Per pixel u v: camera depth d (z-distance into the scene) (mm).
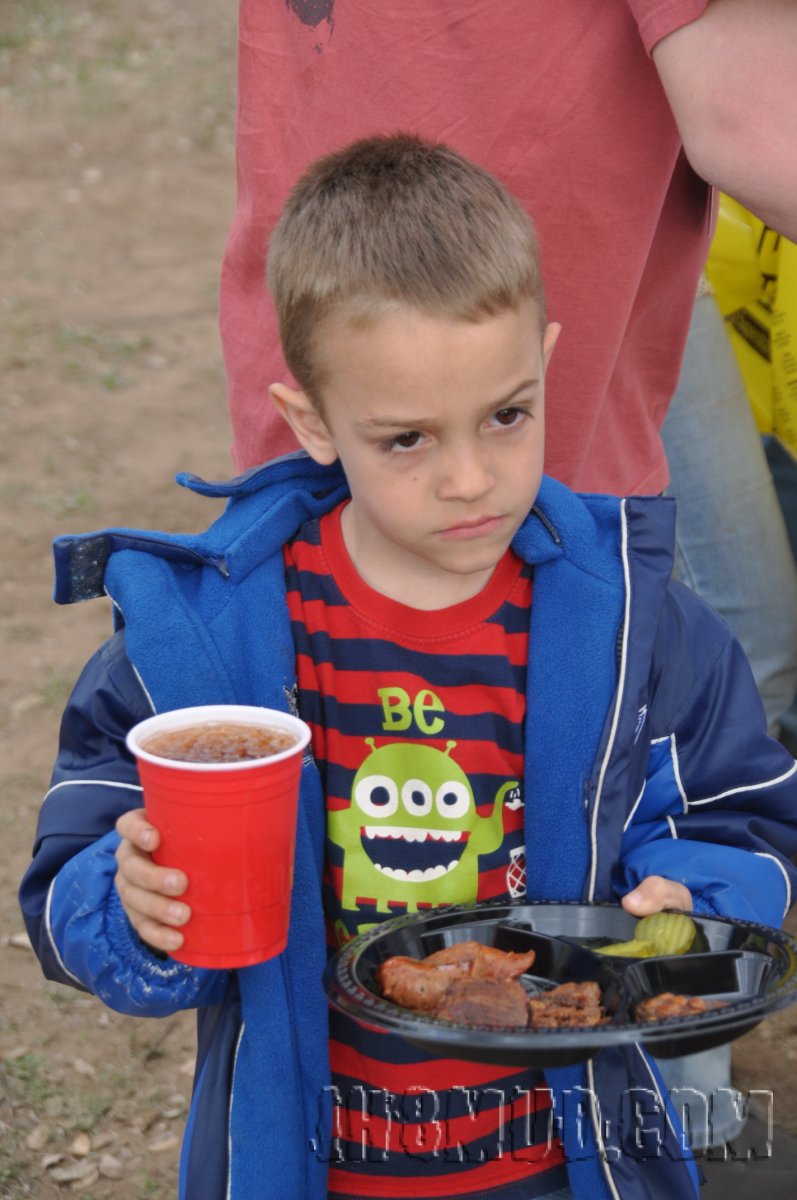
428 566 2863
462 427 2574
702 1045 2324
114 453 10453
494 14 3246
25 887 2873
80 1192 4520
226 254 3773
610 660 2848
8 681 7723
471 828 2895
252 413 3686
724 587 5500
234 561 2877
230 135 16844
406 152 2795
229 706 2592
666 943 2611
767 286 5590
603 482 3756
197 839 2389
